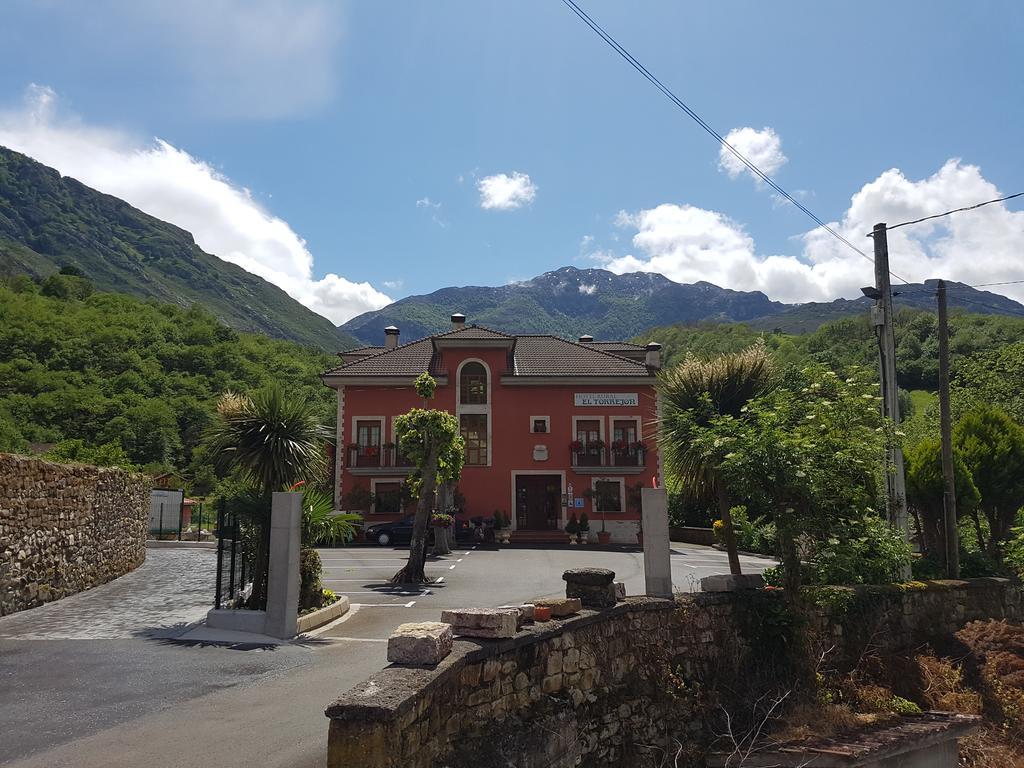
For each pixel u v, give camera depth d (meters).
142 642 9.12
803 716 8.86
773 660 9.48
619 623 8.05
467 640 5.60
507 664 5.95
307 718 6.04
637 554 25.83
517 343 36.94
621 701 7.64
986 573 13.58
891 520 12.07
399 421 17.45
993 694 10.30
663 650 8.60
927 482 14.03
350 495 31.17
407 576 16.53
